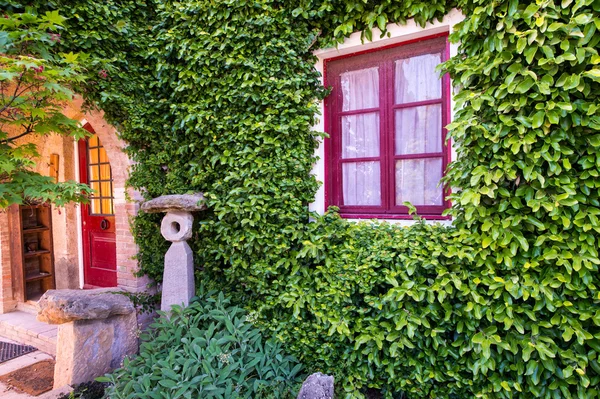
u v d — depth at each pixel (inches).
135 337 122.6
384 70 119.0
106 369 114.0
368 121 123.3
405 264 96.0
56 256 181.8
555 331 83.9
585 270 79.7
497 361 88.4
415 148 116.2
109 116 130.0
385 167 119.6
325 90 123.5
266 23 116.0
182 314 113.2
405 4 105.7
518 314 87.2
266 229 116.8
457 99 93.7
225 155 122.7
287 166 118.3
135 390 87.9
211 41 123.0
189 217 124.3
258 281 117.3
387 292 99.3
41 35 92.2
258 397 92.7
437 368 95.7
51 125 99.4
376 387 102.4
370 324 101.4
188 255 124.6
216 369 93.3
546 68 80.9
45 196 91.6
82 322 110.7
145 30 138.4
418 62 114.7
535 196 84.0
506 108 84.7
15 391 111.4
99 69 121.5
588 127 81.0
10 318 161.5
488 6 85.9
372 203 123.5
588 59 78.6
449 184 100.5
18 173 95.3
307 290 110.9
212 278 133.2
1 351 140.3
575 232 82.2
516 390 87.2
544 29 78.8
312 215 118.1
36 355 136.9
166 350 102.7
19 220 172.9
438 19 104.7
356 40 116.4
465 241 93.0
